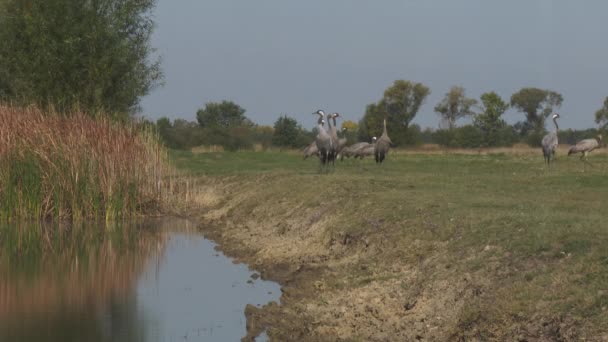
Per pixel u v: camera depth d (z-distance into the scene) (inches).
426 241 635.5
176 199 1239.5
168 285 713.0
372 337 494.3
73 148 1107.9
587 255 479.2
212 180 1432.1
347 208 823.7
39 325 580.7
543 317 424.5
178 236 1002.7
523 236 556.1
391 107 3563.0
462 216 663.8
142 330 561.3
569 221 585.0
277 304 606.5
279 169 1529.3
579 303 418.6
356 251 709.9
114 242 954.1
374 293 571.5
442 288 529.3
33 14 1524.4
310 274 692.1
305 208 919.7
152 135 1322.6
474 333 450.6
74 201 1096.2
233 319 585.9
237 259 832.3
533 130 4069.9
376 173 1312.7
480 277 514.0
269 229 930.7
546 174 1173.7
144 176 1187.3
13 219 1084.5
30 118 1122.0
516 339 422.9
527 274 484.7
